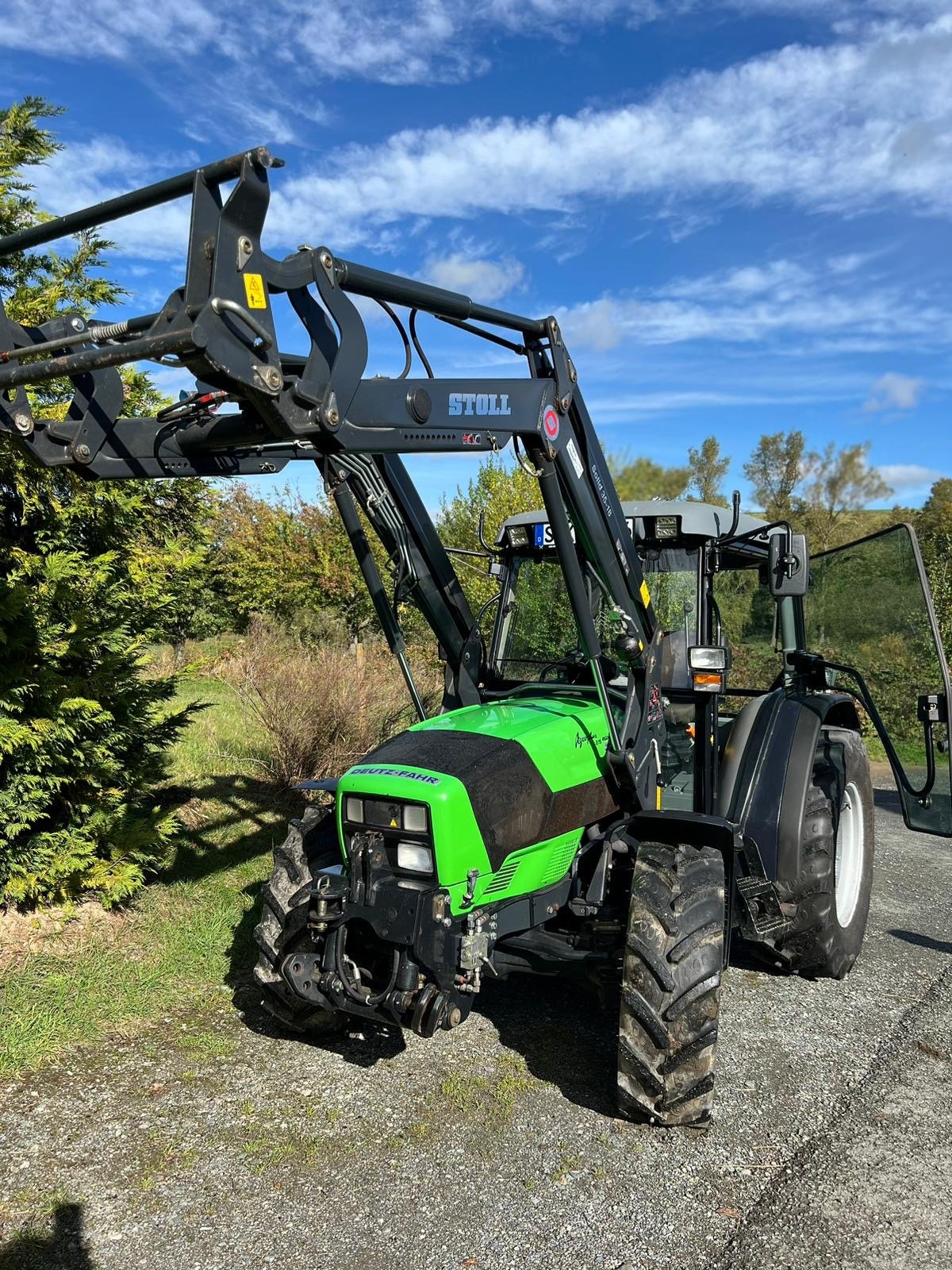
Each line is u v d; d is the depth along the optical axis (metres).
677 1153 3.14
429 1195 2.89
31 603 4.70
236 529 15.89
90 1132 3.20
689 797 4.33
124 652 5.26
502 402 3.11
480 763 3.34
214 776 7.73
